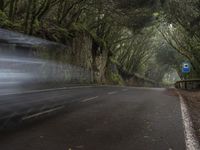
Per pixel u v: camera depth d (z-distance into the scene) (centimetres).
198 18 2564
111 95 1839
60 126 871
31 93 1108
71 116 1034
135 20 3369
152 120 998
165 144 708
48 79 1496
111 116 1057
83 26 3606
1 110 929
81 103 1388
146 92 2261
